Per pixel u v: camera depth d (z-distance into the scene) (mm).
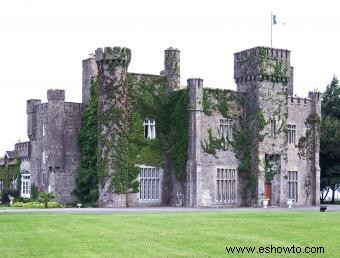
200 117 62594
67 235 29969
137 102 63250
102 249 25547
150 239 28078
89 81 67438
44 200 63750
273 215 41875
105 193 60156
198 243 26625
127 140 61625
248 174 65625
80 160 67438
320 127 73188
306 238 27922
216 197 63500
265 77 65250
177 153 63906
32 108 72250
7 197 78062
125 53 60906
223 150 64375
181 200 63156
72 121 67500
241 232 30266
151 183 63281
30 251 25391
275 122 65938
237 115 65812
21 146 76438
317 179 70375
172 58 65750
